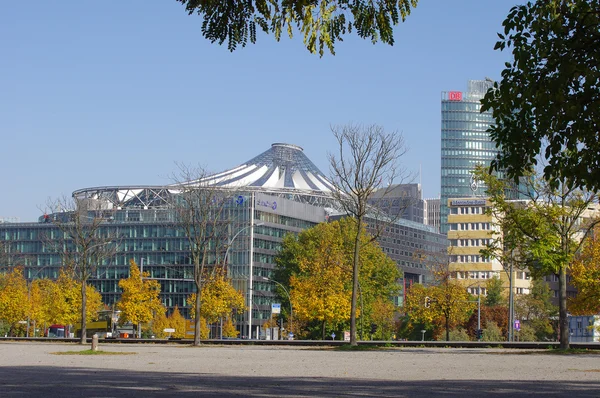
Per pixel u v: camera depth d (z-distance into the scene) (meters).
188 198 78.00
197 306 69.56
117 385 20.20
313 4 16.39
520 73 16.62
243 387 19.52
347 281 98.56
